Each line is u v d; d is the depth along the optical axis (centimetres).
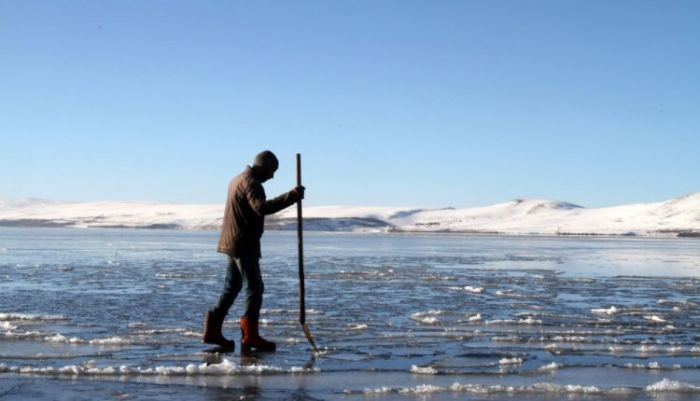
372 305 1190
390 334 845
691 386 560
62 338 764
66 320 948
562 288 1617
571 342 798
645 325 948
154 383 568
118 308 1101
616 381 596
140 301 1205
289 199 724
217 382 576
